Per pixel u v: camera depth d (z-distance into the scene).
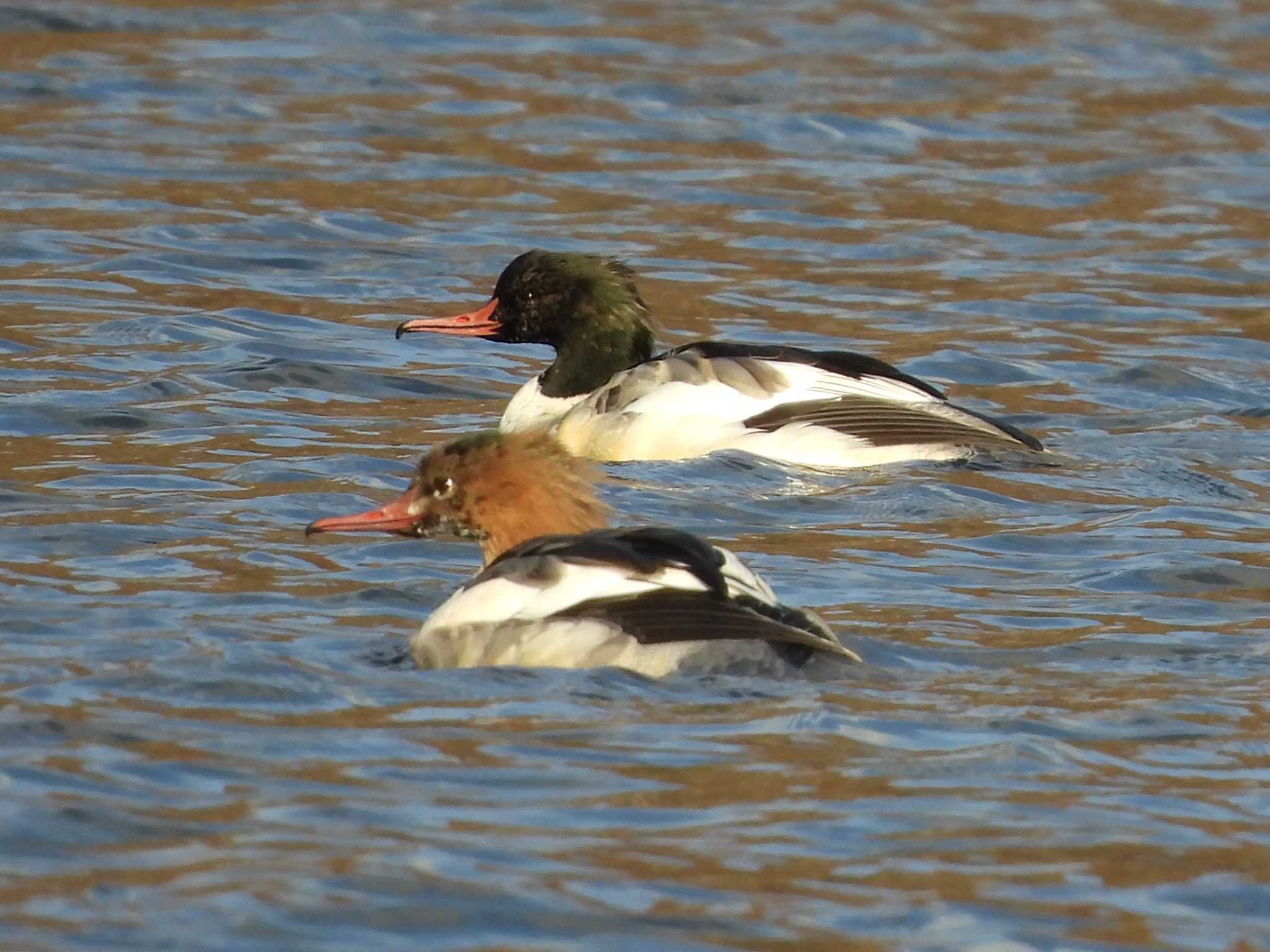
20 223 22.03
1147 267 22.30
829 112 28.23
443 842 8.14
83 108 26.67
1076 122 28.23
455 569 12.41
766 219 23.64
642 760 9.05
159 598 11.47
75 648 10.42
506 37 31.58
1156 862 8.18
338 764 8.91
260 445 15.45
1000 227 23.70
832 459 15.41
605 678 9.88
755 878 7.92
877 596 12.07
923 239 23.11
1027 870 8.06
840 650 9.82
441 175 24.73
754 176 25.36
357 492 14.22
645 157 25.95
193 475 14.52
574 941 7.38
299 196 23.61
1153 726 9.74
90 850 8.01
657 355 18.09
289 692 9.82
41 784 8.60
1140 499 14.64
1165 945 7.48
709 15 33.62
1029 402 17.64
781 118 27.84
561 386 16.97
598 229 22.89
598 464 14.73
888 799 8.72
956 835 8.36
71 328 18.64
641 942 7.38
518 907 7.62
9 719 9.34
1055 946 7.45
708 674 9.94
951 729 9.58
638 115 27.73
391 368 18.25
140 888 7.69
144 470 14.58
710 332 19.45
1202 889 7.95
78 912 7.48
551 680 9.90
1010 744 9.38
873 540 13.46
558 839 8.21
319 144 25.72
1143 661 10.84
